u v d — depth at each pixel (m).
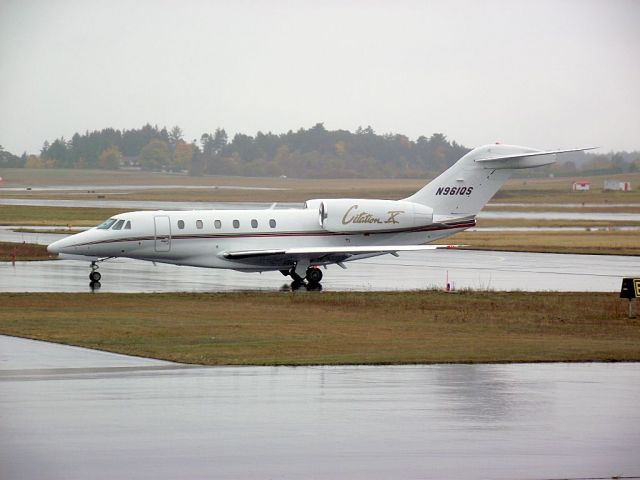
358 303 151.50
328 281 193.00
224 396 79.94
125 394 80.50
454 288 177.62
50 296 157.38
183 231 181.62
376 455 63.22
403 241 192.75
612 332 125.25
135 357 99.56
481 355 102.06
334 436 67.56
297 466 60.75
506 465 61.41
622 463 62.00
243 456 62.66
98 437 66.81
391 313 140.88
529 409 76.12
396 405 77.12
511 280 195.12
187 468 60.09
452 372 92.44
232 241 183.75
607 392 82.94
